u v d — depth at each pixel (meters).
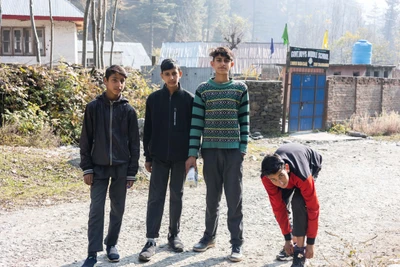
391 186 8.48
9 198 6.93
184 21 91.25
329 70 25.91
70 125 11.32
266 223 6.12
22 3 20.81
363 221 6.24
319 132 16.86
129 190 7.68
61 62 12.75
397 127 17.19
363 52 28.11
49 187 7.61
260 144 13.64
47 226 5.86
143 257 4.68
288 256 4.79
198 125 4.79
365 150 13.06
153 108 4.90
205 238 5.05
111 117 4.53
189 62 37.03
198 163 9.66
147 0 87.75
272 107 15.73
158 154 4.84
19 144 9.78
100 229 4.45
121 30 84.12
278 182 3.90
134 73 14.52
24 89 10.95
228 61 4.74
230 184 4.75
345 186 8.37
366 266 4.39
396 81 20.25
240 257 4.72
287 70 15.89
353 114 18.25
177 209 4.96
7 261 4.72
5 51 21.09
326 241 5.39
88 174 4.49
